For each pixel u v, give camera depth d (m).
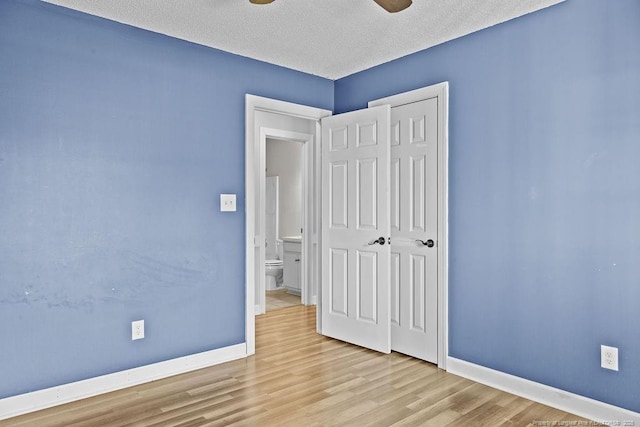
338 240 3.92
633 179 2.35
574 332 2.58
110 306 2.88
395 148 3.63
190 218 3.24
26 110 2.58
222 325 3.41
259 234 4.98
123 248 2.93
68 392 2.71
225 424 2.38
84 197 2.78
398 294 3.62
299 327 4.39
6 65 2.52
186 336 3.22
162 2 2.65
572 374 2.58
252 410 2.55
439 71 3.29
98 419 2.46
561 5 2.63
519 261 2.82
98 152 2.84
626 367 2.38
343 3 2.67
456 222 3.17
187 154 3.23
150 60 3.06
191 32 3.09
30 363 2.59
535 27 2.74
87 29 2.80
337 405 2.62
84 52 2.79
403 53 3.49
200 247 3.29
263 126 4.98
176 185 3.18
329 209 4.01
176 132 3.18
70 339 2.73
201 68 3.31
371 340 3.65
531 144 2.77
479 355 3.03
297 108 3.91
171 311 3.15
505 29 2.89
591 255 2.51
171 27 3.01
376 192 3.59
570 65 2.59
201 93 3.31
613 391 2.42
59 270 2.69
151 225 3.06
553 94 2.66
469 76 3.10
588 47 2.52
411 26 2.98
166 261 3.12
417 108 3.45
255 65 3.63
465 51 3.12
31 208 2.59
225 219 3.43
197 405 2.63
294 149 6.76
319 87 4.09
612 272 2.43
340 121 3.89
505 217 2.89
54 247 2.67
